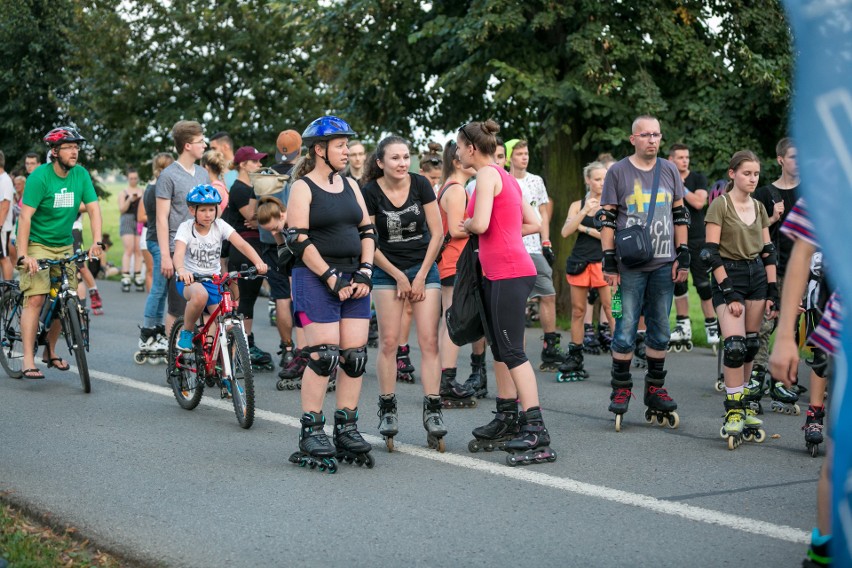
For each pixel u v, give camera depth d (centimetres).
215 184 973
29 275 886
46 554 460
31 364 905
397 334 657
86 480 585
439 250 660
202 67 2428
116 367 1001
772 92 1425
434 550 462
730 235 725
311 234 600
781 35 1496
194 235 793
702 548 462
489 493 555
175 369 800
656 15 1448
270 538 480
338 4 1661
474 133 624
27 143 2928
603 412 791
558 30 1503
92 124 2689
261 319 1457
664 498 543
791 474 595
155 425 736
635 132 712
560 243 1527
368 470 608
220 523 504
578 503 534
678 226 724
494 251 620
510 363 626
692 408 807
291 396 857
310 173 606
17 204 1461
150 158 2550
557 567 440
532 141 1692
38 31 2859
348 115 1769
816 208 266
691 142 1476
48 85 2892
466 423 752
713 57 1490
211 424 741
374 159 681
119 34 2416
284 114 2425
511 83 1461
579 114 1523
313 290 600
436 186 1000
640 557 451
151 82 2419
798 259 348
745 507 526
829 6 265
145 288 1867
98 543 478
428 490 562
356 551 462
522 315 623
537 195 1011
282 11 1745
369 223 622
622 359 716
